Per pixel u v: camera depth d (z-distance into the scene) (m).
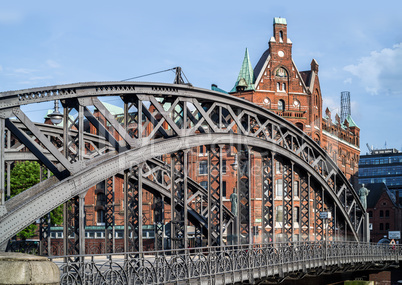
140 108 23.94
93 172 21.17
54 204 19.64
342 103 106.75
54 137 31.97
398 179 132.75
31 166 44.66
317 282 52.00
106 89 22.25
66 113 21.17
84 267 18.06
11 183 44.09
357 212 55.59
